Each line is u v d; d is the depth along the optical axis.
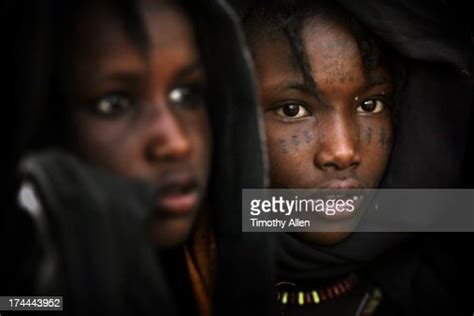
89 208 0.76
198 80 0.91
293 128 1.25
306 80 1.23
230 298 1.01
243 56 0.94
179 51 0.87
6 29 0.76
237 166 0.98
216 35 0.92
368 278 1.41
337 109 1.25
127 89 0.85
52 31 0.79
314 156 1.25
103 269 0.76
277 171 1.26
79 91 0.83
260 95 1.24
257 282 1.01
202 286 1.05
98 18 0.83
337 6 1.24
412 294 1.39
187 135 0.90
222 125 0.96
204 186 0.93
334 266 1.36
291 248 1.31
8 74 0.76
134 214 0.80
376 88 1.27
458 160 1.35
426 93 1.32
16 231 0.78
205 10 0.90
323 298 1.39
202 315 1.05
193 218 0.92
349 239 1.35
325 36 1.23
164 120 0.85
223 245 1.01
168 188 0.88
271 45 1.23
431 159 1.34
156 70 0.85
